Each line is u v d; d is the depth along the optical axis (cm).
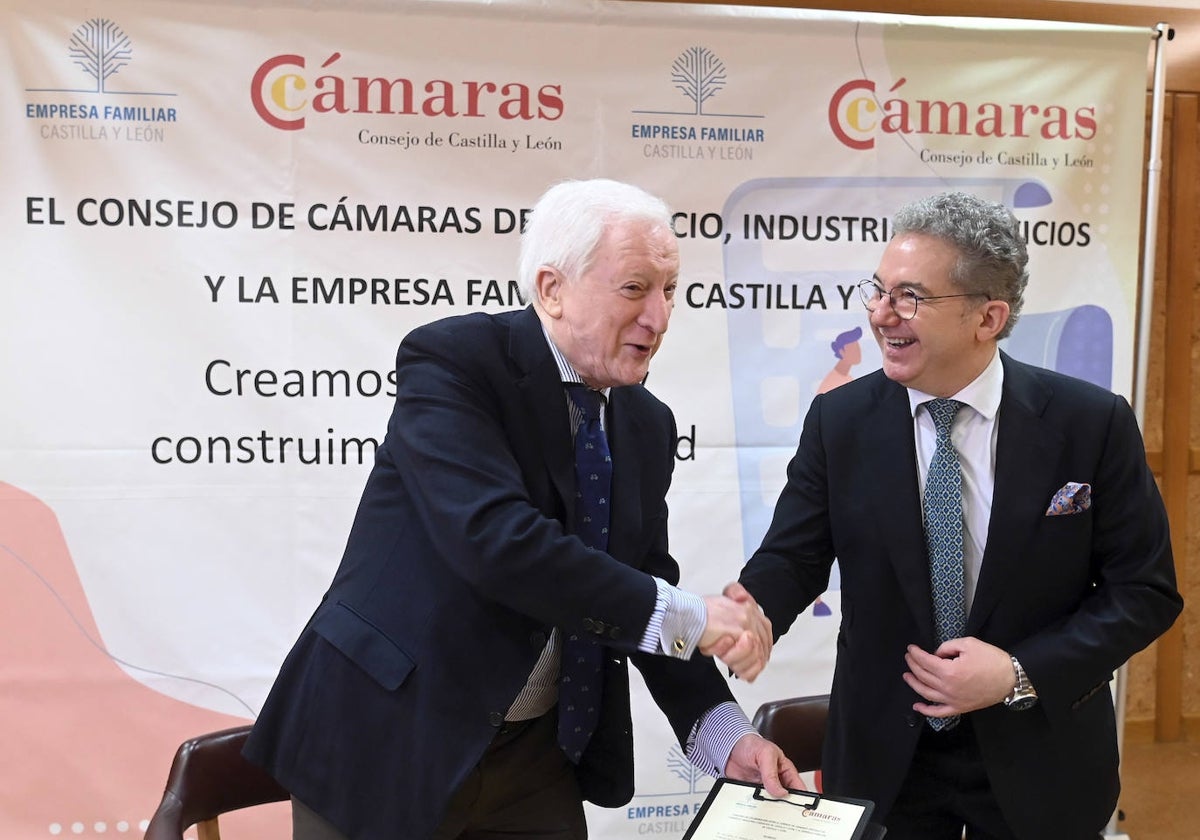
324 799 143
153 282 258
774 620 172
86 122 255
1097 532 165
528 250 146
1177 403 358
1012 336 287
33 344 255
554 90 268
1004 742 161
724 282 278
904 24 277
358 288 265
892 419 169
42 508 257
